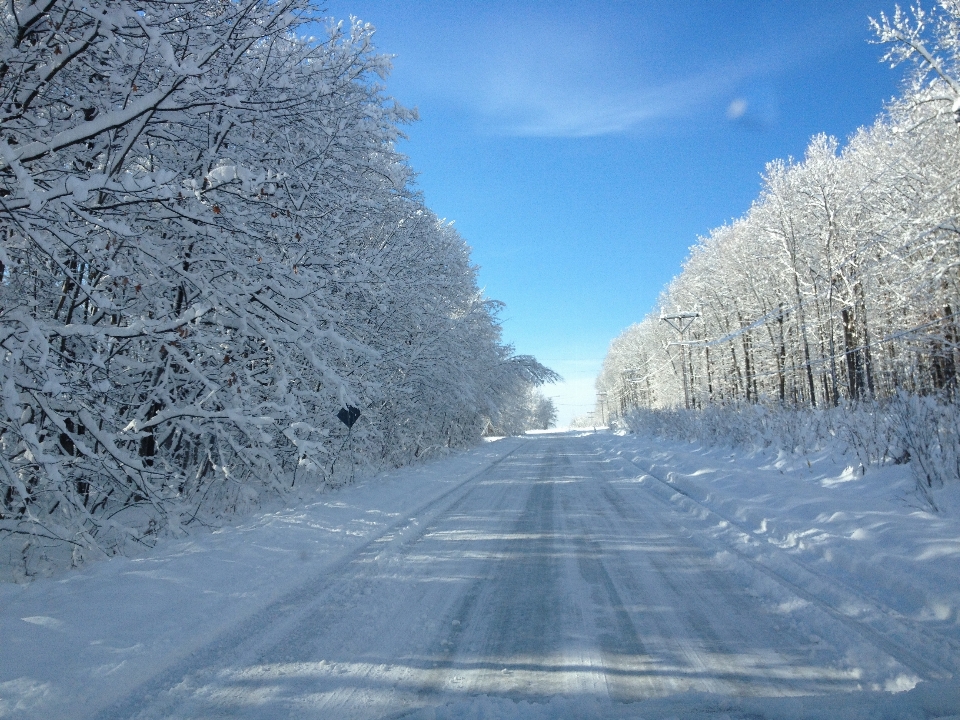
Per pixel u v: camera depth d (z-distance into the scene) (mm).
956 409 9148
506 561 6629
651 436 34125
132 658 3869
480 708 3152
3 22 5898
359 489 12789
